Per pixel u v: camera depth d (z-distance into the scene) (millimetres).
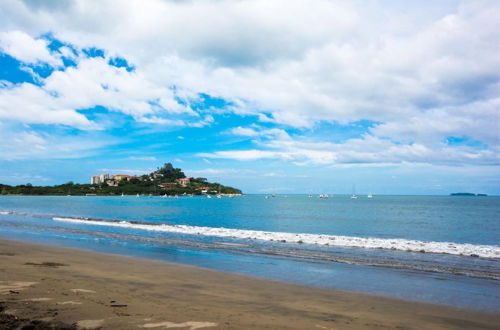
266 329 6305
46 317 6355
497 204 114688
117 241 21031
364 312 7969
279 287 10250
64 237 22719
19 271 10898
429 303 8844
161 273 11852
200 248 18406
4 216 44875
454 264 14352
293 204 114062
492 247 18969
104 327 5941
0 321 5992
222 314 7156
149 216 50406
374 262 14633
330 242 20703
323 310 7992
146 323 6258
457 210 75312
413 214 60219
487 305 8734
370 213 62719
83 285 9250
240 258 15453
